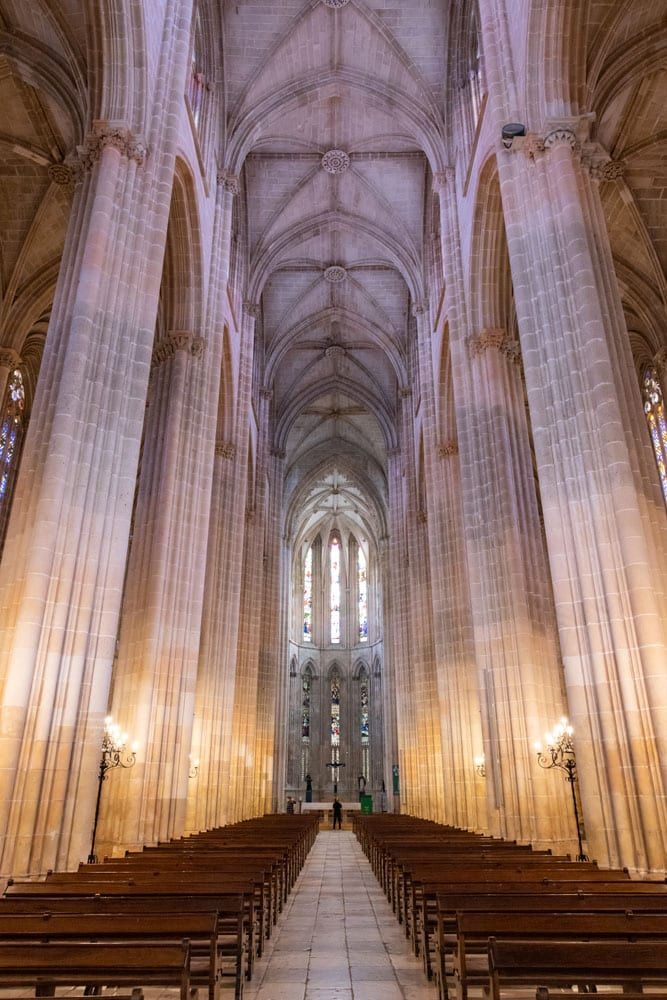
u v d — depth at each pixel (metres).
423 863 10.53
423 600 32.72
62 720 10.71
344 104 26.91
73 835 10.57
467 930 5.81
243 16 23.66
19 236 22.20
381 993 7.59
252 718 30.88
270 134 27.61
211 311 21.14
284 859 13.15
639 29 16.78
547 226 13.43
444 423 26.28
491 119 17.14
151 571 17.02
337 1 23.17
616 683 10.77
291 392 42.12
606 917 5.84
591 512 11.57
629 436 11.82
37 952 4.86
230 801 27.83
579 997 4.60
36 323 25.66
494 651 17.17
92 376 12.27
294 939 10.52
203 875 8.90
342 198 30.72
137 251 13.64
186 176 18.69
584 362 12.25
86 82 15.69
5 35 16.97
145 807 15.40
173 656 16.92
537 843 14.93
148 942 6.16
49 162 19.77
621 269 23.39
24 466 11.68
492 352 19.33
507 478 17.97
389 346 37.31
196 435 19.11
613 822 10.39
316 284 35.78
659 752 10.06
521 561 17.08
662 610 10.91
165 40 15.58
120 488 12.18
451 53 23.27
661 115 19.34
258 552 34.47
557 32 14.25
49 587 10.95
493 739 16.61
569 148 13.74
